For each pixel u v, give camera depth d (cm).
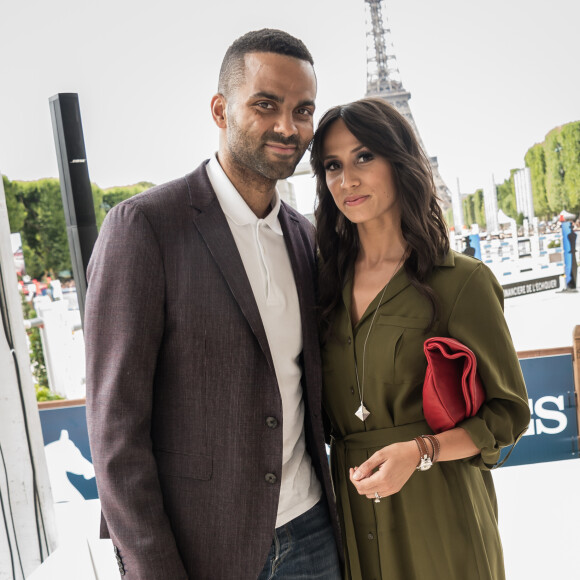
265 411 116
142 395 108
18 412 218
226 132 122
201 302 112
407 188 134
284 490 125
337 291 141
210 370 113
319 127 139
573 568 263
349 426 138
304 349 129
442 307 130
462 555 131
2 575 220
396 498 132
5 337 215
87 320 110
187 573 115
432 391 122
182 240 114
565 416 385
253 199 125
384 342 132
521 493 345
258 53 115
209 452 114
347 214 137
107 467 105
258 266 125
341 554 137
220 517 115
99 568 222
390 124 135
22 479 219
